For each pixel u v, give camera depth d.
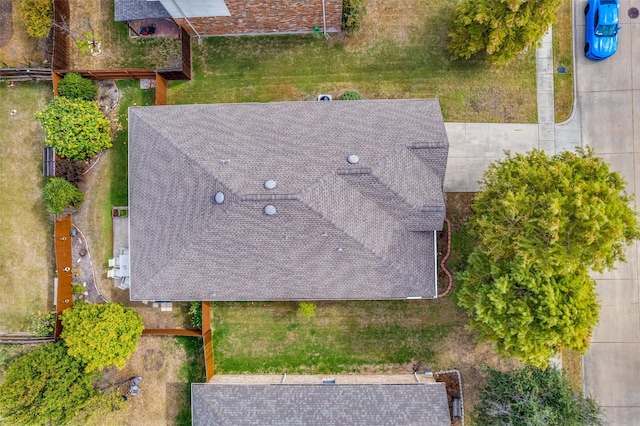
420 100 28.30
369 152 25.95
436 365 30.77
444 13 31.80
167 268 27.05
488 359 30.53
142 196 28.05
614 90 31.31
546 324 24.03
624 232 24.00
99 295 31.67
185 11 28.39
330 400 27.94
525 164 25.38
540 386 27.17
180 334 30.19
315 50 32.06
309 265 26.59
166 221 27.19
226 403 28.06
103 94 32.12
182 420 31.12
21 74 31.45
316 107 28.14
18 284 31.95
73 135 29.19
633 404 30.56
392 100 28.25
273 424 27.48
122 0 30.33
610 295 30.84
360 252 26.09
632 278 30.73
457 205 31.09
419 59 31.77
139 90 32.09
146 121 28.11
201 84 32.16
